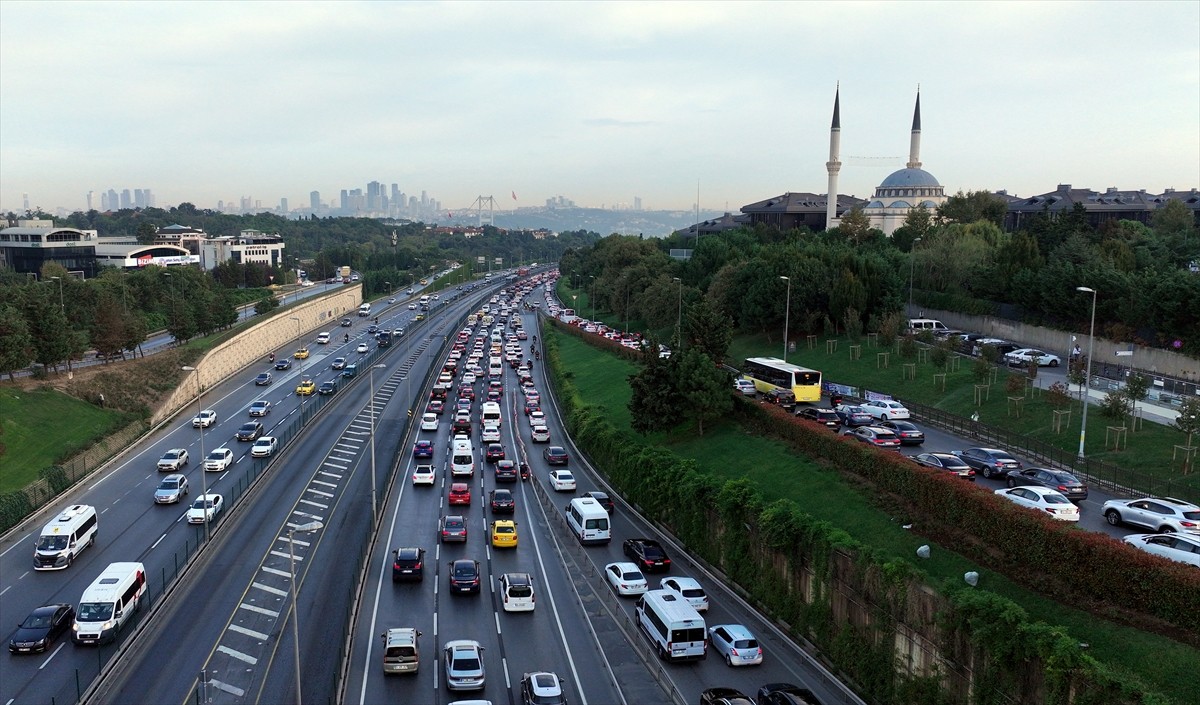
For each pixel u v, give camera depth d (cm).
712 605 4750
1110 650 3047
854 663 3819
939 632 3391
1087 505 4756
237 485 6962
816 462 5466
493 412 9425
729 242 16175
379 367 13375
